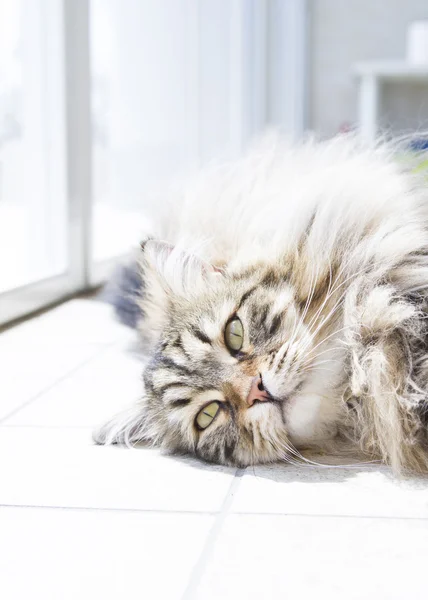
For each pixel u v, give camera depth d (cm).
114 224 111
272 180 66
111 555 41
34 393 63
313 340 52
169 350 56
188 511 44
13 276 86
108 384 65
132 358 71
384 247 53
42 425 57
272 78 188
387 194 57
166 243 63
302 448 53
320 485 47
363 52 192
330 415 53
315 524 43
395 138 65
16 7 82
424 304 52
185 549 41
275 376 51
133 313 78
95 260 108
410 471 49
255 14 176
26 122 85
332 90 195
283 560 40
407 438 49
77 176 95
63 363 70
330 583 38
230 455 51
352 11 190
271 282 54
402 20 189
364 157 62
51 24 88
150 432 55
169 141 126
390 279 53
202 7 141
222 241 63
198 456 53
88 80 94
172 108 127
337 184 58
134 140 113
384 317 51
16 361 71
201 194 69
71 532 43
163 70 122
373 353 51
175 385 54
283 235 56
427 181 58
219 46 152
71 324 84
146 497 46
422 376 51
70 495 46
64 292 96
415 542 41
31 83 86
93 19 101
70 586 38
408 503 45
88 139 96
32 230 88
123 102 110
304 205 57
